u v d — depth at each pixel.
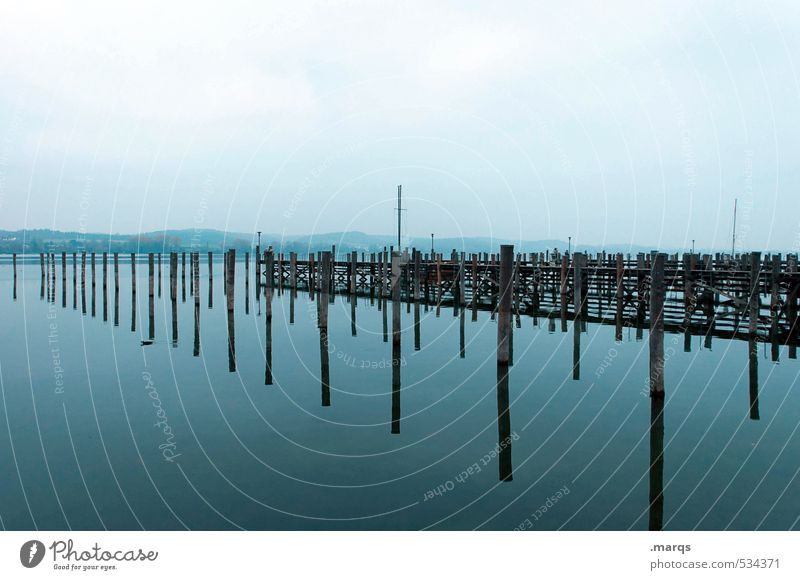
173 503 8.03
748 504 7.79
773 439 10.15
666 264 24.95
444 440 10.50
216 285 50.56
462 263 23.95
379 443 10.41
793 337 17.88
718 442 10.06
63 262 33.09
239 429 11.20
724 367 15.41
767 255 32.22
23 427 11.28
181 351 19.20
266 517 7.63
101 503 8.05
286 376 15.59
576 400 12.87
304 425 11.44
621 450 9.83
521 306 27.42
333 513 7.72
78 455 9.84
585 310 24.00
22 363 17.20
